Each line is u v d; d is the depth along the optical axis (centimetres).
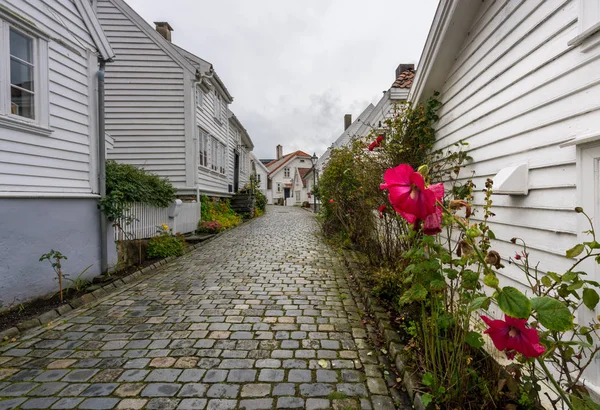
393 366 264
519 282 258
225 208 1358
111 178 587
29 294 401
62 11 474
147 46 981
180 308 396
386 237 468
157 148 995
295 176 4400
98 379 249
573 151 204
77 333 329
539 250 237
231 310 388
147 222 690
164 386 240
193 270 581
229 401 222
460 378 201
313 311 384
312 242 883
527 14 249
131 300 427
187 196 1010
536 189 239
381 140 474
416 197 136
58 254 416
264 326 343
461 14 333
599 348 153
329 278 529
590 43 189
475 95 335
